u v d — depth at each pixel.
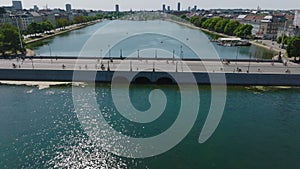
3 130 64.19
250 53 168.62
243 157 54.31
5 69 107.00
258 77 102.44
